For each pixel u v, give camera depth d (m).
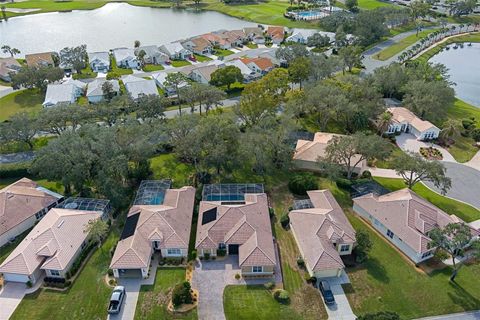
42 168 67.50
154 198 67.94
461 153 89.88
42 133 95.94
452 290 53.66
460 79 141.38
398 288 54.00
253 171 80.38
